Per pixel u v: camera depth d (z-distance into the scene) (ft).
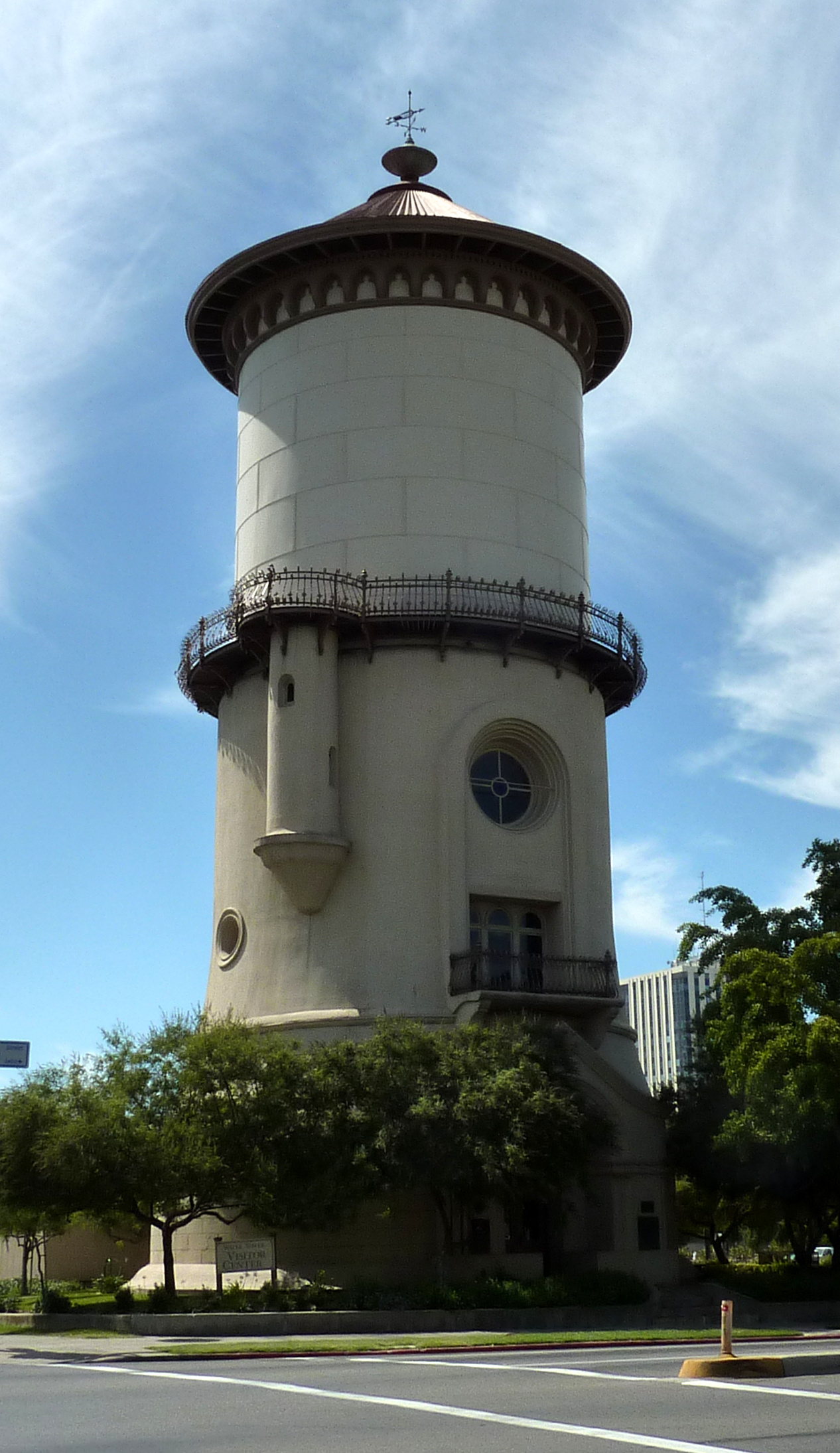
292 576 139.95
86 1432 48.57
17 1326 106.93
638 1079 140.56
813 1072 112.68
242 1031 117.39
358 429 146.72
